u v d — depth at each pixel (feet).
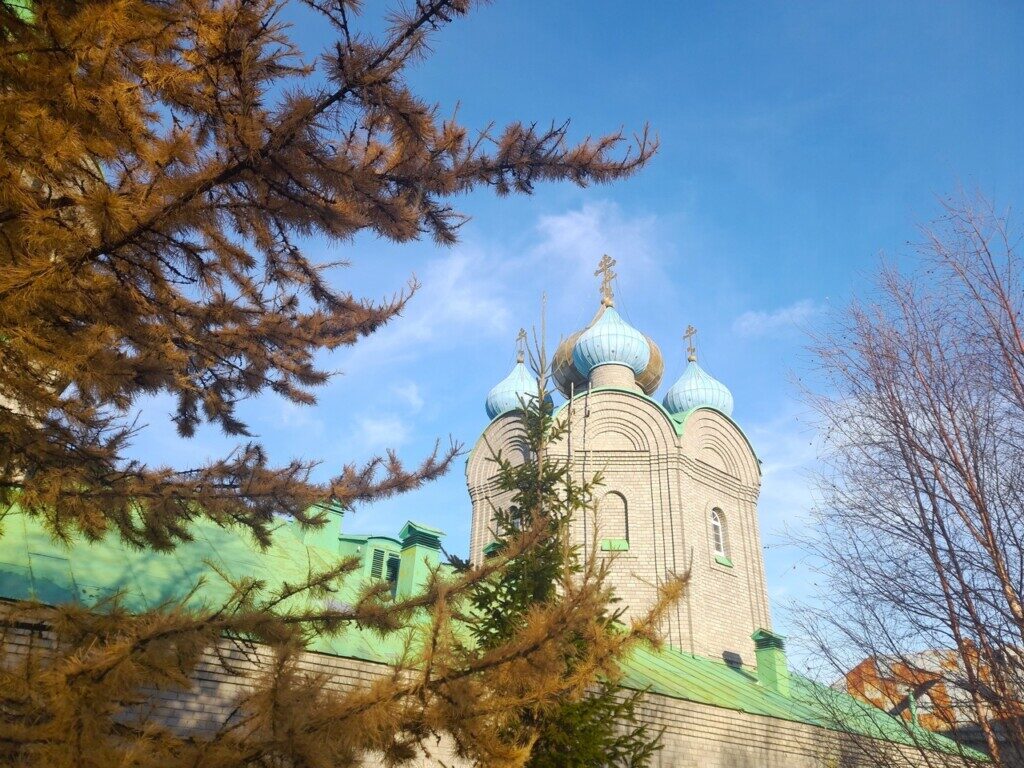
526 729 28.94
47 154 17.70
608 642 21.02
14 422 21.48
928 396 38.24
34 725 14.83
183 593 37.73
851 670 39.96
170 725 30.45
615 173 22.74
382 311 28.96
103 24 17.10
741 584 88.89
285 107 17.37
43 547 35.63
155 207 18.19
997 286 38.75
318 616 21.43
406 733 19.86
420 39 17.70
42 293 17.88
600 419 92.17
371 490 28.96
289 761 15.67
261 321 26.35
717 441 97.04
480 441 98.58
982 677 34.55
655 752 49.24
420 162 20.74
